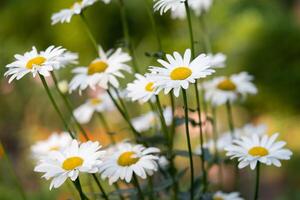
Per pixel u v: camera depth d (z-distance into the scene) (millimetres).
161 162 937
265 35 2197
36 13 2373
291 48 2184
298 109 2152
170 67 800
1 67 1914
